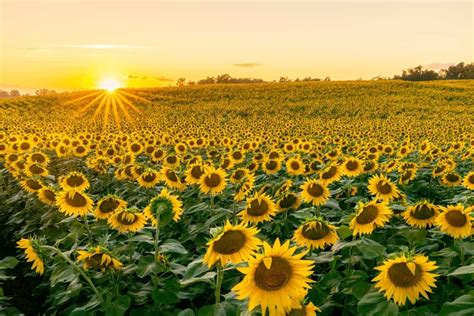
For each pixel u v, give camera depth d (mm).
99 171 11195
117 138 18141
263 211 4887
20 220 7656
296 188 9055
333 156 12211
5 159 11219
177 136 21766
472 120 47531
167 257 4590
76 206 5195
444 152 15078
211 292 4770
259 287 2512
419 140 26750
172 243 4270
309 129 34719
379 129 34469
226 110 58938
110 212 5254
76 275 4043
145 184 7859
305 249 4184
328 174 7695
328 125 39406
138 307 4230
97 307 4016
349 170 8531
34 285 6570
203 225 5582
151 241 4344
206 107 61875
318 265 5031
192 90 80250
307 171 9773
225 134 25797
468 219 4332
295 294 2477
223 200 7613
